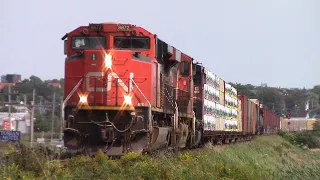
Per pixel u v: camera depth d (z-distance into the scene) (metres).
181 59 90.31
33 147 52.53
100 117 63.31
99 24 66.94
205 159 69.19
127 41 67.19
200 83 106.31
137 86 64.00
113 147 62.22
